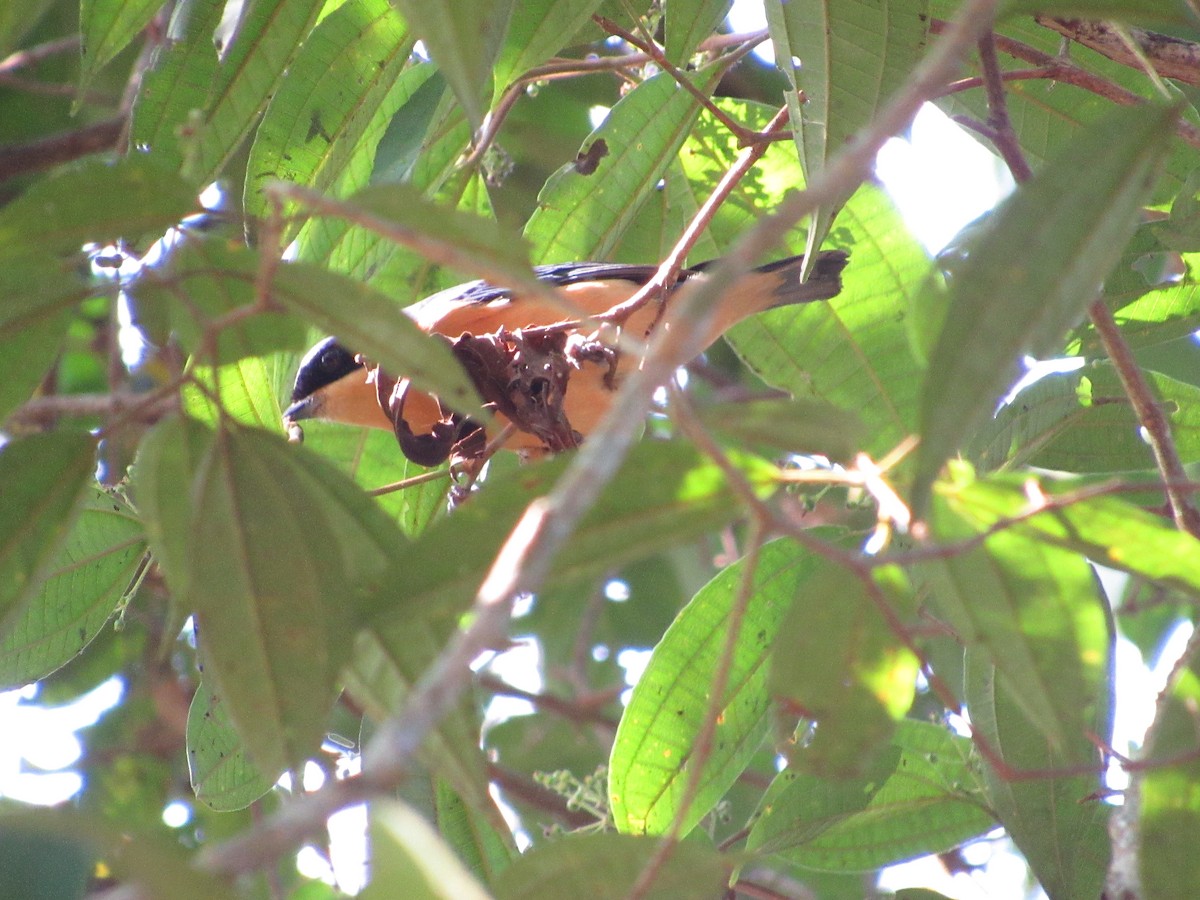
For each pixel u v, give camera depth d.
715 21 7.21
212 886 2.91
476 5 3.97
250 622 4.18
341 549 4.25
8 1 4.80
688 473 3.80
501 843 6.69
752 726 6.74
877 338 8.04
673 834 3.69
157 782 12.02
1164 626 10.51
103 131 11.53
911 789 7.28
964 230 7.38
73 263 4.23
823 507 8.00
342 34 6.90
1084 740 5.73
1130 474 9.34
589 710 12.06
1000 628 4.30
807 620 4.14
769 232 3.06
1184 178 7.83
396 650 4.40
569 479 2.94
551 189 8.07
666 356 2.97
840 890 10.62
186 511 4.33
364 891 3.03
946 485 4.07
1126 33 6.59
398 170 7.68
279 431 6.03
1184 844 4.46
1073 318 3.59
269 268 3.87
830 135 6.26
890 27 6.08
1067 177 3.56
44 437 4.25
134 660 12.30
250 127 6.90
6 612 4.26
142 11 6.18
